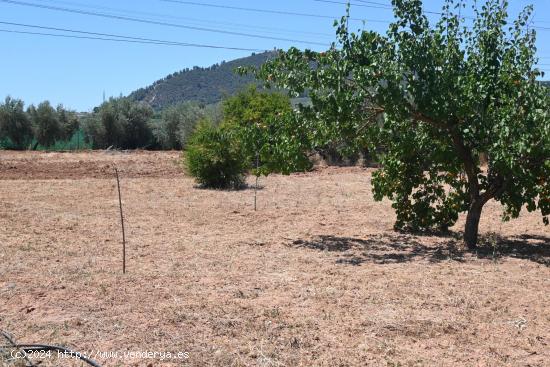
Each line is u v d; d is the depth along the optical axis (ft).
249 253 31.78
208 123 68.80
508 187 33.06
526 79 30.76
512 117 29.53
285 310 21.85
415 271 28.32
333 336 19.29
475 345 18.83
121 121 165.78
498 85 31.83
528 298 24.11
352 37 30.09
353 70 29.19
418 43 29.94
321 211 48.19
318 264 29.50
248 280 26.11
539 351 18.43
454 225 42.55
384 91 28.96
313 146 32.86
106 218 42.63
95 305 22.02
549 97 30.19
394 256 31.73
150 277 26.16
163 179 73.00
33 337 18.75
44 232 36.58
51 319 20.43
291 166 32.81
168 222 41.47
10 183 64.69
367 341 18.90
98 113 166.91
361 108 31.09
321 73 29.27
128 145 169.27
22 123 159.63
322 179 76.84
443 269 28.84
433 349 18.42
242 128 35.29
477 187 33.99
